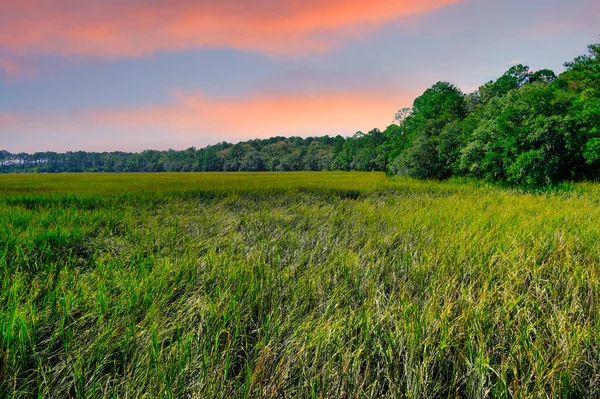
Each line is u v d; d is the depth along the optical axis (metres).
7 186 23.23
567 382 1.91
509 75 40.12
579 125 14.74
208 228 7.00
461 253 4.20
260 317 2.77
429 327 2.40
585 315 2.70
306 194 14.88
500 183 17.28
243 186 20.86
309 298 3.18
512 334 2.39
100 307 2.75
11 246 4.89
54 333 2.40
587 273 3.37
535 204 8.73
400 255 4.50
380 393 1.97
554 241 4.58
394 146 44.75
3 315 2.54
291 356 2.21
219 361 2.18
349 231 6.36
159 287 3.25
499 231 5.37
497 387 1.91
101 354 2.16
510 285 3.14
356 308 2.92
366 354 2.23
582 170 15.77
